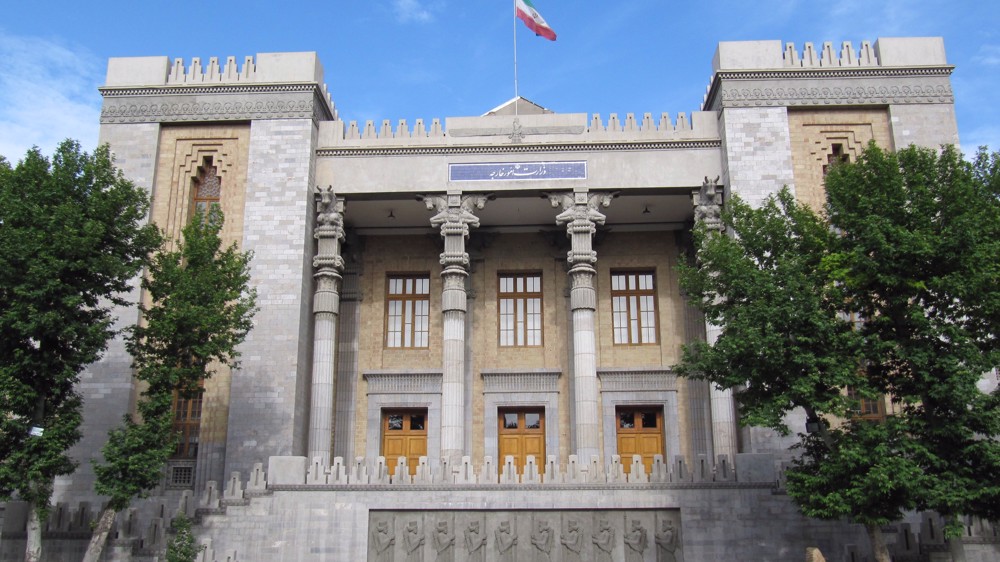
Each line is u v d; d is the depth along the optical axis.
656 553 26.58
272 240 34.12
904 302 22.95
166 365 26.33
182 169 35.72
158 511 31.91
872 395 22.56
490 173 35.69
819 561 20.77
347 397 37.75
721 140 35.44
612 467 27.41
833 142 35.12
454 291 34.91
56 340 25.28
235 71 36.28
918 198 23.22
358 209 37.41
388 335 39.47
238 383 32.50
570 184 35.44
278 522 26.98
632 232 39.88
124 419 26.91
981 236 22.36
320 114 37.09
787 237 25.30
